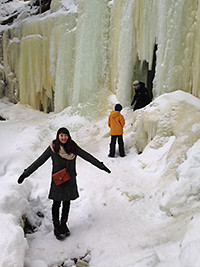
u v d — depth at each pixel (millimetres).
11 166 5562
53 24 11297
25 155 6352
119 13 8820
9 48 12914
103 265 2971
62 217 3545
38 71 11977
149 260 2600
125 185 5004
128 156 6551
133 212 4102
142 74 9273
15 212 3484
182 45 6285
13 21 14500
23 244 2777
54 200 3479
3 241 2617
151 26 7270
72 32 10320
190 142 5125
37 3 13891
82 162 6371
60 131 3326
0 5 15641
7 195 3564
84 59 9430
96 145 7621
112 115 6391
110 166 5996
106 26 9602
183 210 3715
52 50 11266
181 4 6129
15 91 13078
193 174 4035
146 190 4777
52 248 3293
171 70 6469
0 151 7215
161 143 5828
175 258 2682
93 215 4039
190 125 5398
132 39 8102
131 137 7047
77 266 3049
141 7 7551
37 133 8672
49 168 5984
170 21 6402
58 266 3066
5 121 10945
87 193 4633
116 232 3584
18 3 16344
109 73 9695
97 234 3561
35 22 11875
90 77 9453
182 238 3141
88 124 9078
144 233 3518
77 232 3631
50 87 11945
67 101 10695
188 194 3854
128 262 2885
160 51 6754
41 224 3945
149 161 5715
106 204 4336
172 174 4766
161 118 5902
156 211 4000
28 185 4457
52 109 12562
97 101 9484
